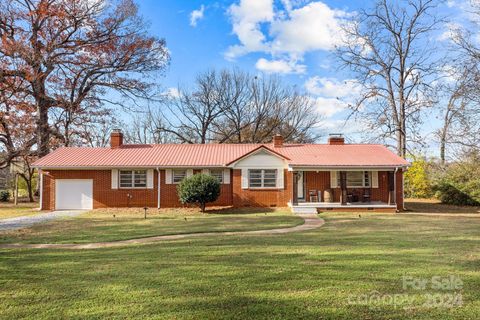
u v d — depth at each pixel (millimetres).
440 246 9492
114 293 5730
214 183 20781
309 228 13789
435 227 13750
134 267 7434
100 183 23922
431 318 4648
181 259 8148
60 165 23297
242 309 4980
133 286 6082
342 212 20703
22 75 28891
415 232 12328
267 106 42812
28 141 31516
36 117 30812
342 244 9906
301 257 8172
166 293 5695
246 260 7926
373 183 23719
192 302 5277
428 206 24312
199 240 11016
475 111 24594
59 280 6516
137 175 24031
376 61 32906
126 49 32250
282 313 4832
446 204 25328
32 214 20812
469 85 24750
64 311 5000
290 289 5828
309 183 23766
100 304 5250
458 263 7496
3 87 29312
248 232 12852
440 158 31672
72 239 11641
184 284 6156
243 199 23266
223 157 24688
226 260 7961
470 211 21469
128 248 9867
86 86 33312
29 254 9102
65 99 32406
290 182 23297
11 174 39438
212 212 20812
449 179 26094
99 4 30906
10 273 7062
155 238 11758
